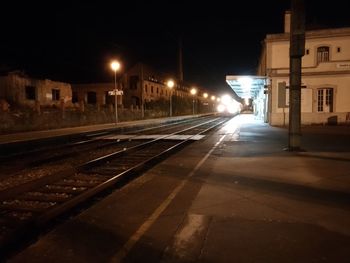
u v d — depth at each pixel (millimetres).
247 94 50875
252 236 4430
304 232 4531
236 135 19453
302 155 11203
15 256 4145
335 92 27578
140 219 5375
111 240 4543
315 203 5816
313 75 27938
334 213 5289
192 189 7074
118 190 7441
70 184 8688
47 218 5738
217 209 5594
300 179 7617
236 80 30594
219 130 24859
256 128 25062
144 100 58562
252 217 5164
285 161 10055
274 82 28703
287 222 4918
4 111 22594
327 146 13578
